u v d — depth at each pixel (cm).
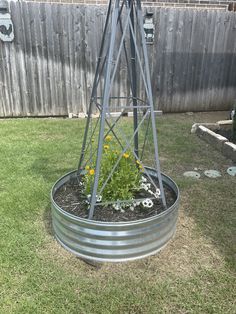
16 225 247
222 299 182
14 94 548
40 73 544
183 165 369
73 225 205
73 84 561
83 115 573
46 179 321
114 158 238
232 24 594
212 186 316
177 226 249
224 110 656
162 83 599
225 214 266
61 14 518
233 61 623
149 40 555
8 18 500
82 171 278
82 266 206
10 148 402
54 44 532
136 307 176
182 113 629
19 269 202
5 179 320
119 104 580
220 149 409
